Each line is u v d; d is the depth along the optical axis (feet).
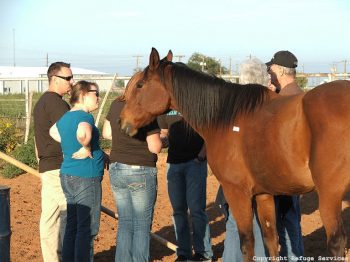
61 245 16.94
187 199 18.10
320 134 11.57
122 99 16.19
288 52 15.98
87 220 15.30
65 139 15.17
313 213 25.77
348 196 28.84
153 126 15.38
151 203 15.83
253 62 15.51
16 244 20.39
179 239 18.30
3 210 11.14
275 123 12.60
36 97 76.13
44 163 16.76
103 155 15.96
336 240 11.46
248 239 13.89
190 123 14.93
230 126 13.89
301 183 12.45
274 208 14.39
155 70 15.17
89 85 15.43
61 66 16.87
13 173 34.99
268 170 12.92
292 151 12.23
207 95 14.46
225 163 14.03
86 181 15.20
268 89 13.75
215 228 23.32
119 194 15.88
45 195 16.79
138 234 15.72
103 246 20.45
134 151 15.48
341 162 11.32
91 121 15.16
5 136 43.09
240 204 13.97
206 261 18.40
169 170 18.38
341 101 11.46
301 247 16.44
